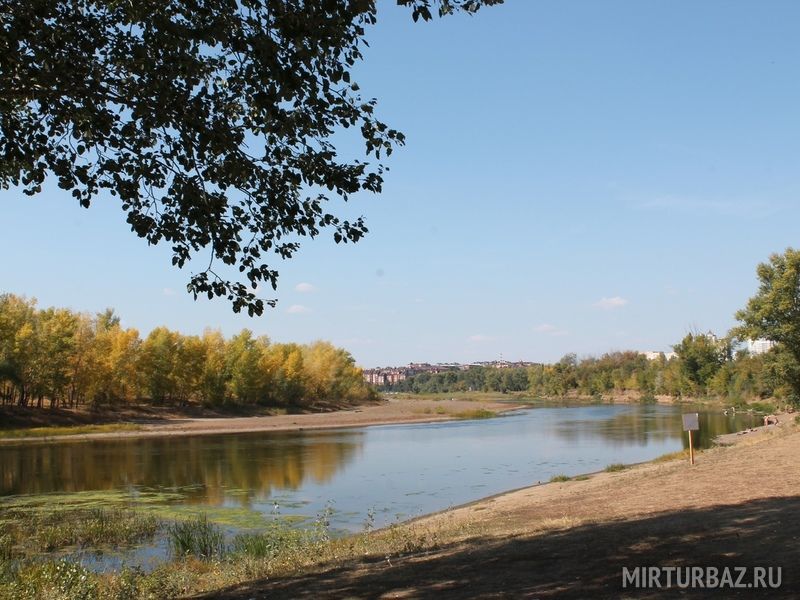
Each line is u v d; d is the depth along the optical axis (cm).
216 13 764
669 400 13212
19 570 1435
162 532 2073
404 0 722
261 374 10019
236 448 5028
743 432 4853
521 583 762
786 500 1242
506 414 10162
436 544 1207
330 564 1089
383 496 2805
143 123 823
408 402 15238
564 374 17450
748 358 10125
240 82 824
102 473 3581
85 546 1886
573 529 1145
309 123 823
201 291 881
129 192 861
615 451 4403
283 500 2717
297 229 892
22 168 874
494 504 2212
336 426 7838
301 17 730
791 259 4447
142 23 788
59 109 818
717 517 1102
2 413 6625
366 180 884
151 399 8844
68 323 7000
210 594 946
